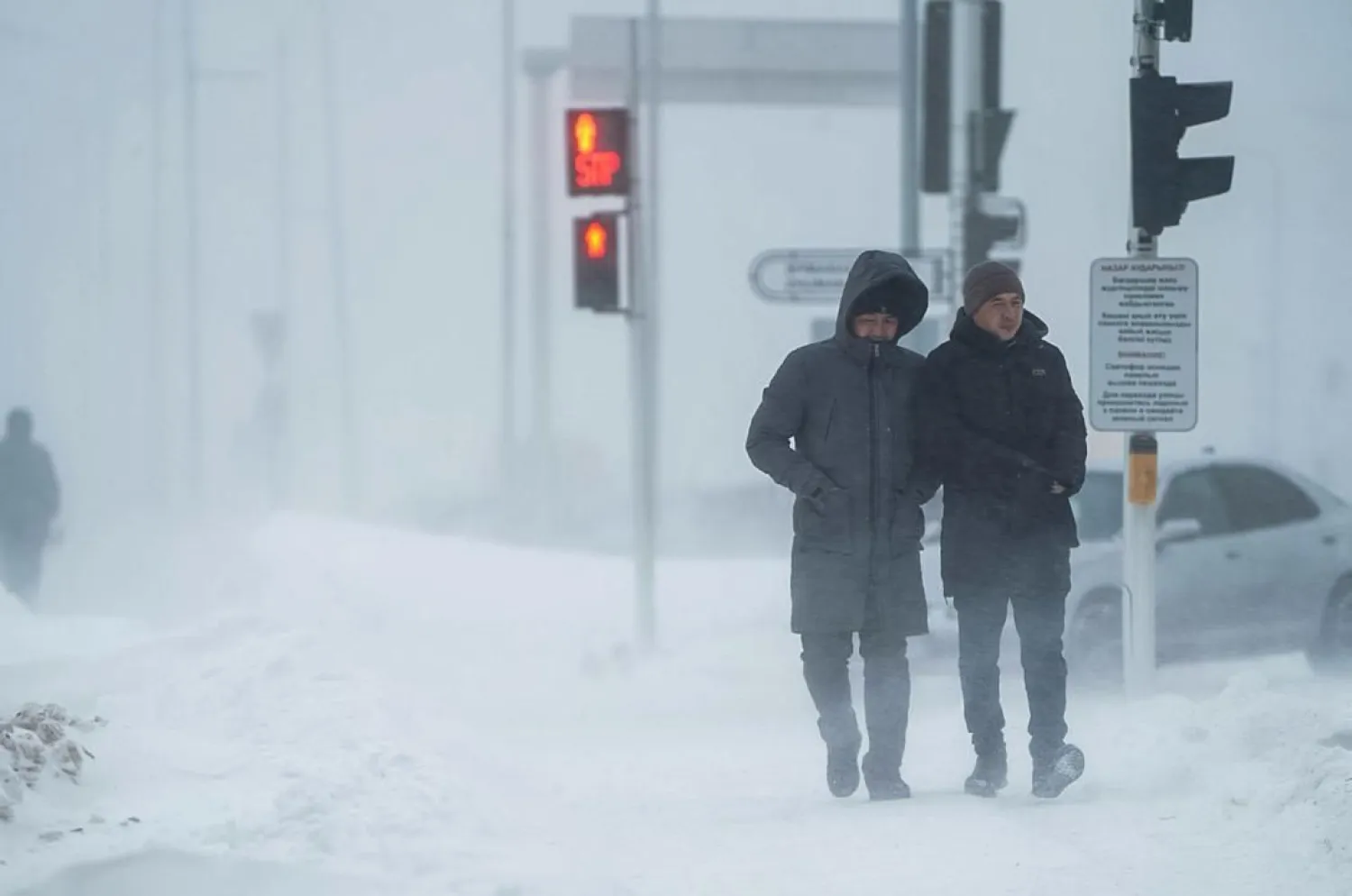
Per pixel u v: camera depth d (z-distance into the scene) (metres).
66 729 24.22
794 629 25.98
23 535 59.12
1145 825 23.23
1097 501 44.19
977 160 60.31
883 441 25.48
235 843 20.98
